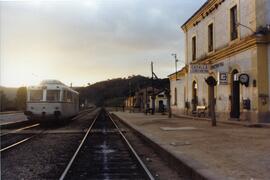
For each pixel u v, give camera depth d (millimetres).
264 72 22734
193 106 38344
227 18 28047
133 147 16359
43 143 18062
